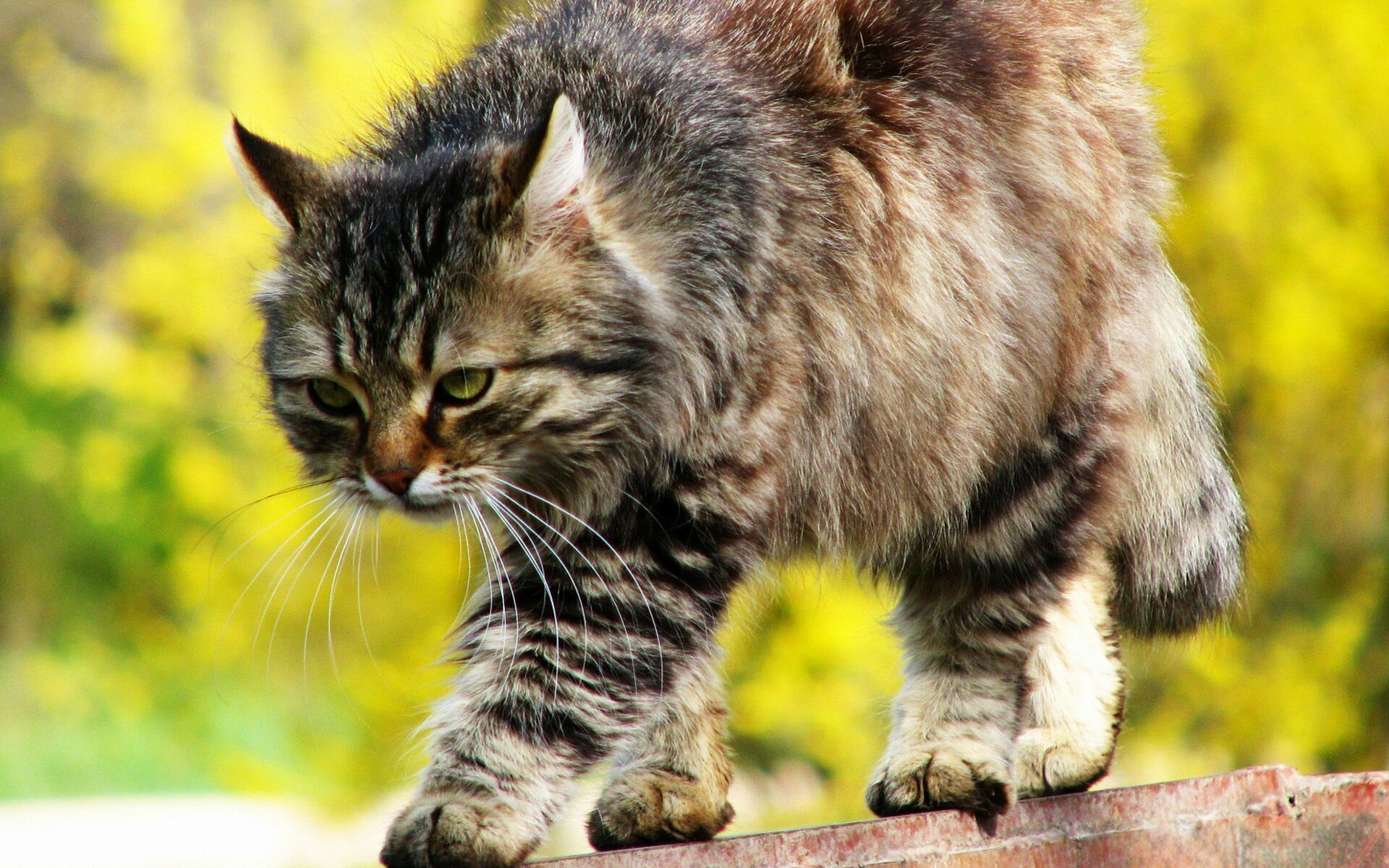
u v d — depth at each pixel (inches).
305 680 335.9
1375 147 349.1
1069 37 177.0
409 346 142.0
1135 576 189.9
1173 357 186.9
